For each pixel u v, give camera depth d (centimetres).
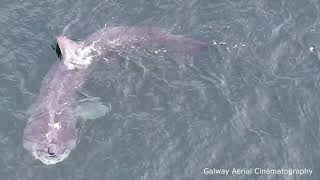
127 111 3098
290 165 2917
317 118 3100
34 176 2858
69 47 3269
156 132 3014
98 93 3177
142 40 3378
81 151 2934
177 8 3578
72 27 3538
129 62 3312
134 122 3053
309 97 3173
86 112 3075
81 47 3316
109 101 3142
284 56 3347
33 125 3008
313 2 3609
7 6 3634
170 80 3228
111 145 2966
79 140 2967
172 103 3131
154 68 3281
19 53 3381
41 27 3531
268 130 3036
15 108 3112
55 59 3356
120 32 3397
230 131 3022
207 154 2936
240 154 2941
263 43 3400
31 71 3294
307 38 3428
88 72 3262
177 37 3381
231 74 3253
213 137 2997
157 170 2880
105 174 2869
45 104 3102
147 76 3247
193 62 3294
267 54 3353
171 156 2927
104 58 3325
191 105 3122
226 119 3064
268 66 3300
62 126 2992
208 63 3294
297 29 3472
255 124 3058
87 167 2889
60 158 2898
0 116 3078
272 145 2980
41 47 3419
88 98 3147
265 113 3103
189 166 2894
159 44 3362
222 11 3550
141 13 3578
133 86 3209
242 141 2988
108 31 3409
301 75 3262
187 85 3203
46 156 2894
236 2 3600
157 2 3619
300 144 2997
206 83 3209
